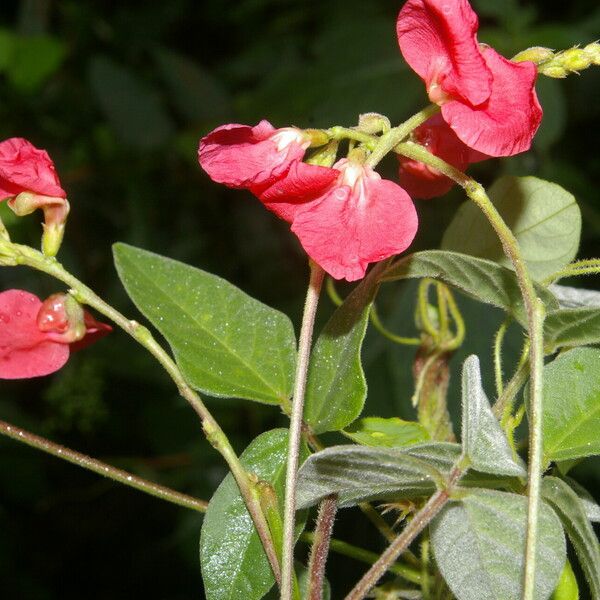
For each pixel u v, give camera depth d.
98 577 0.86
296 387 0.36
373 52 0.70
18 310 0.39
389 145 0.36
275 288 0.90
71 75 0.98
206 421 0.38
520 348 0.49
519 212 0.42
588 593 0.48
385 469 0.36
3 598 0.83
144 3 1.01
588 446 0.38
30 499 0.83
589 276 0.65
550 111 0.65
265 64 0.93
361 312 0.39
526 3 0.92
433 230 0.77
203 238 0.91
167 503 0.87
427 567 0.40
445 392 0.42
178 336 0.39
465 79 0.35
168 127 0.88
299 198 0.36
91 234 0.91
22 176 0.38
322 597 0.39
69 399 0.79
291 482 0.36
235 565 0.38
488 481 0.37
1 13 1.05
